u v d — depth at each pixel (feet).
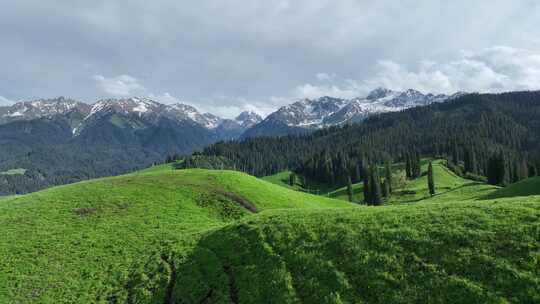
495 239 88.99
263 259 112.37
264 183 268.82
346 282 90.68
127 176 262.26
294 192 278.46
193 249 136.46
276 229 126.93
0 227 167.12
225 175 258.78
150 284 118.01
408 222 108.27
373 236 104.73
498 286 76.38
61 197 207.00
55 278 127.34
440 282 81.82
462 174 645.92
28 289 121.39
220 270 115.44
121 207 191.93
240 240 129.59
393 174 628.69
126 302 112.06
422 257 91.09
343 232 111.34
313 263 101.35
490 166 519.19
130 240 154.30
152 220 176.24
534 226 89.20
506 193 266.16
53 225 169.58
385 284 86.53
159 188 222.48
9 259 139.85
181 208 193.67
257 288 100.63
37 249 147.02
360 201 552.82
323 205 260.01
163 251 140.26
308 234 116.57
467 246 89.66
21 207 192.75
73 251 145.89
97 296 116.78
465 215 103.76
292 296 92.22
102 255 142.41
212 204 203.21
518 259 81.05
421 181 571.28
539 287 72.74
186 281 115.03
